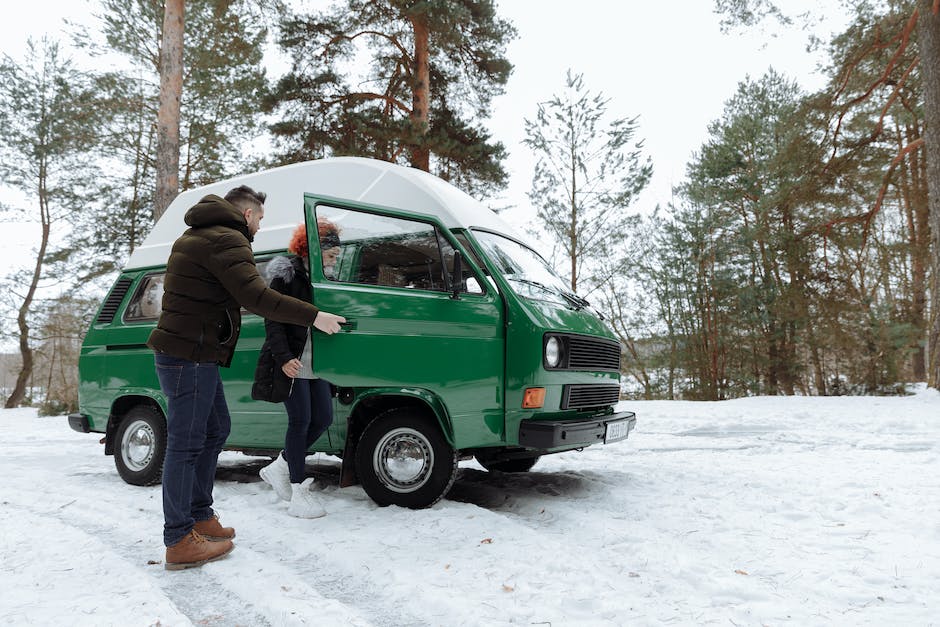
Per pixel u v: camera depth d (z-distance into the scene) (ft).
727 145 71.46
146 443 17.02
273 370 12.28
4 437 31.99
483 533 11.23
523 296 13.92
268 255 16.51
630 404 43.68
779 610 7.62
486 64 57.16
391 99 55.72
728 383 71.97
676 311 75.92
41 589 8.59
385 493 13.51
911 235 70.85
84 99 64.59
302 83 55.57
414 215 14.32
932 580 8.54
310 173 17.04
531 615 7.64
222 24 62.28
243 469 20.29
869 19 50.75
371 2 53.78
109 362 18.08
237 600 8.49
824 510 12.57
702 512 12.68
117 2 61.52
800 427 27.94
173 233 19.04
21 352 80.89
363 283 13.96
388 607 8.20
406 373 13.35
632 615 7.55
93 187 72.43
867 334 53.57
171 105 40.24
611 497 14.20
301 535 11.43
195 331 9.76
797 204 58.03
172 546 9.66
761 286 67.46
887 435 24.04
